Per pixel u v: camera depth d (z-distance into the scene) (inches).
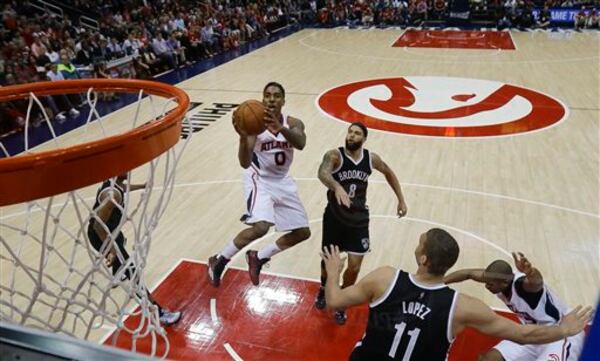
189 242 195.6
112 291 149.5
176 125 92.4
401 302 90.6
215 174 252.8
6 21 429.1
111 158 75.2
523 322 119.3
